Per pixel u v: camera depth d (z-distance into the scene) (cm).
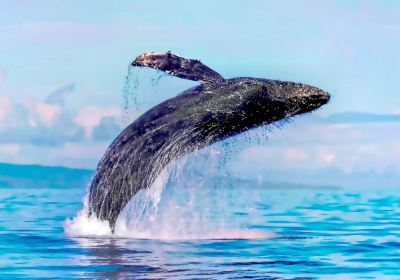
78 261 7550
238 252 8244
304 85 9288
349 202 18138
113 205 9550
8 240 9162
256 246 8756
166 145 9419
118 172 9431
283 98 9212
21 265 7375
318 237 9819
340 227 11306
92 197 9612
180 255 7944
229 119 9319
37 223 11438
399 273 7219
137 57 9100
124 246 8550
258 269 7219
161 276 6775
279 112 9338
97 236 9369
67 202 17275
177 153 9544
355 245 9062
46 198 19262
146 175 9512
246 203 17762
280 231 10606
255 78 9450
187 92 9494
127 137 9406
